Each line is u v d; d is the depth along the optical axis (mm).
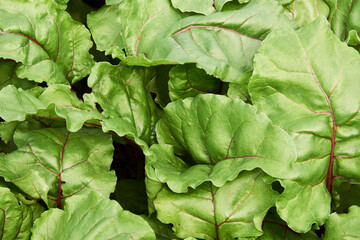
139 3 766
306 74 703
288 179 693
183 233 724
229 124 710
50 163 752
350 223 713
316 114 709
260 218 700
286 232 732
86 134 776
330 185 738
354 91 703
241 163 699
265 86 708
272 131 686
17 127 770
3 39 746
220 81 771
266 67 704
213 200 717
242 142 701
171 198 724
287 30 707
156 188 734
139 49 767
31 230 720
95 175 758
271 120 707
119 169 915
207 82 770
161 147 756
